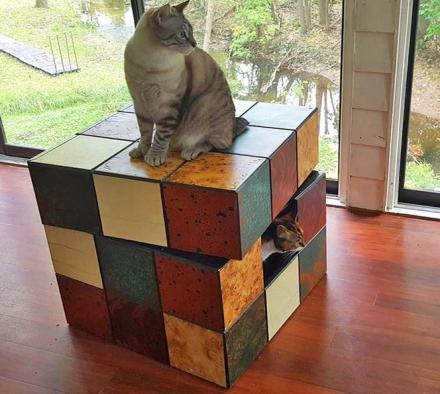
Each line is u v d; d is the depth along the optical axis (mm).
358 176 2760
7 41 3266
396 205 2818
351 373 1974
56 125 3414
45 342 2205
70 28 3111
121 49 3061
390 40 2420
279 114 2180
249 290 1933
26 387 2021
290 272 2158
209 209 1730
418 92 2592
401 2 2332
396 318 2184
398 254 2516
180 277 1853
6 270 2613
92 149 2016
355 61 2518
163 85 1796
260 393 1931
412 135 2695
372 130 2629
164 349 2047
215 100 1901
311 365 2018
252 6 2682
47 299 2422
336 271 2451
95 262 2039
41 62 3273
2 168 3471
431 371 1956
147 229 1871
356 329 2150
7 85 3395
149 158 1870
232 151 1926
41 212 2057
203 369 1981
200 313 1871
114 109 3244
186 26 1732
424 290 2307
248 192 1741
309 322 2203
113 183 1839
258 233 1866
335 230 2703
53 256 2143
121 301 2059
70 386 2016
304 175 2170
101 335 2203
